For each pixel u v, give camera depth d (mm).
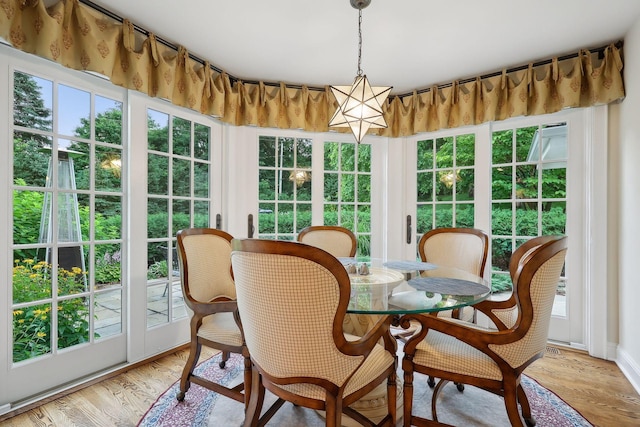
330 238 2859
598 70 2410
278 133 3297
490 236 3039
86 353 2113
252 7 2031
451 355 1464
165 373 2229
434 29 2246
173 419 1719
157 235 2553
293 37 2375
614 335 2428
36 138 1897
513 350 1327
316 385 1208
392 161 3521
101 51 2004
